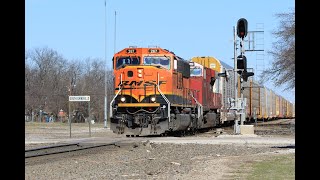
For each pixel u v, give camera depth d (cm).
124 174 1697
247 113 6512
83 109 11494
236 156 2455
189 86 4341
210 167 1919
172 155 2541
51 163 2069
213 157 2414
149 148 2942
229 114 6056
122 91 3716
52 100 11812
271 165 1955
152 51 3738
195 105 4481
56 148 2748
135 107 3681
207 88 4928
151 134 3750
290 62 5394
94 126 8000
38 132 5472
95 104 11581
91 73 13775
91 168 1914
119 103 3700
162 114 3641
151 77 3681
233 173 1709
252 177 1587
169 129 3681
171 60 3725
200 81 4669
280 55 5509
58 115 11744
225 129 5866
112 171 1795
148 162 2166
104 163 2116
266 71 7056
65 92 12038
